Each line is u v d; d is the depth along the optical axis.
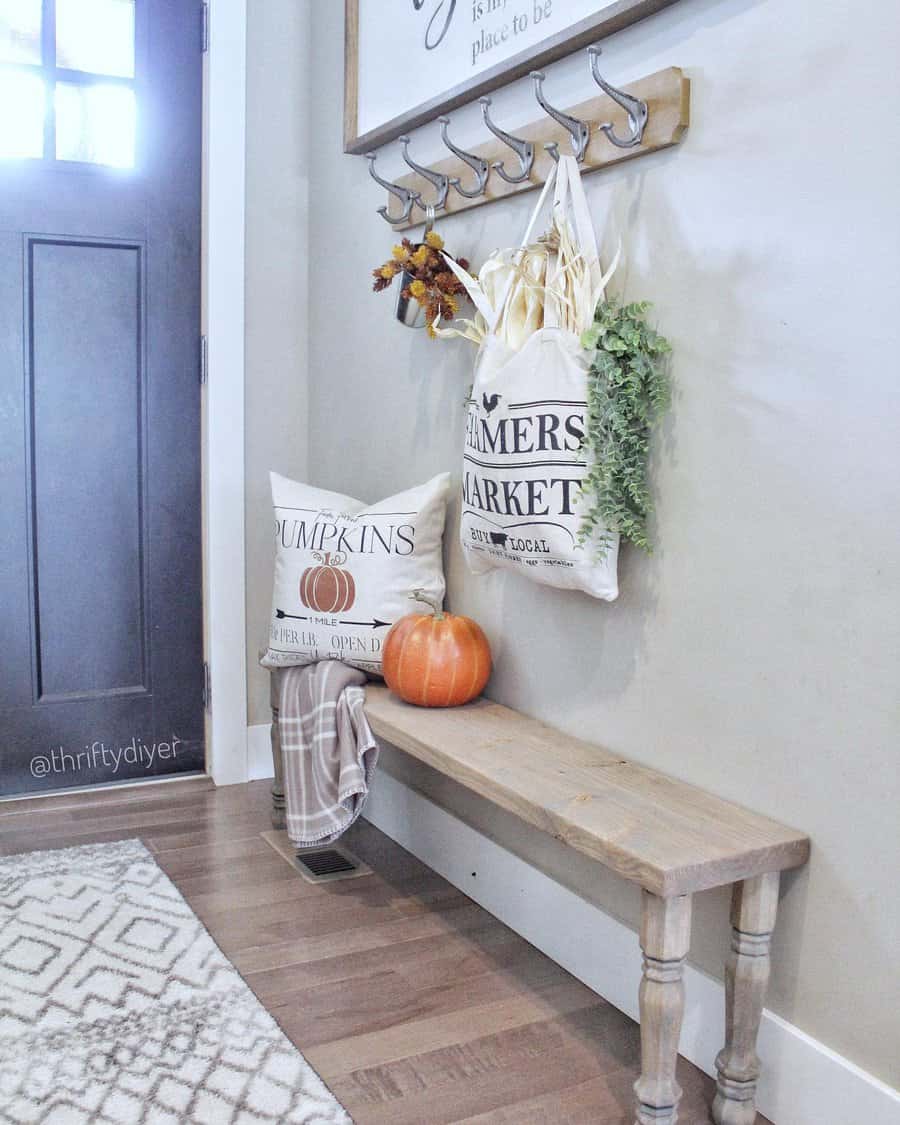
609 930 1.94
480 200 2.22
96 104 2.80
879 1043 1.44
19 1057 1.68
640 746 1.87
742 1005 1.54
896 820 1.41
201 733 3.08
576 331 1.78
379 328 2.70
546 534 1.78
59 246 2.79
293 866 2.49
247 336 2.99
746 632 1.63
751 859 1.47
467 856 2.37
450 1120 1.58
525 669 2.19
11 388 2.77
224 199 2.89
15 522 2.80
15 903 2.22
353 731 2.28
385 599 2.37
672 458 1.76
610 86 1.72
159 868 2.44
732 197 1.62
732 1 1.60
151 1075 1.65
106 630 2.94
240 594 3.02
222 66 2.85
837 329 1.46
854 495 1.45
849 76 1.42
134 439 2.92
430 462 2.52
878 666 1.43
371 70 2.63
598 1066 1.73
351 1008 1.88
